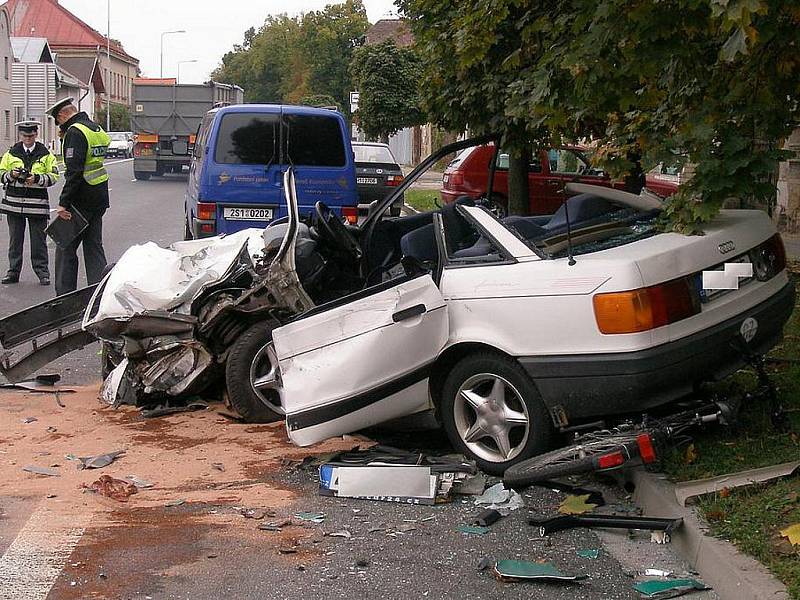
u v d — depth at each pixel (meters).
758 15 5.16
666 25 5.62
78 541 5.13
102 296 7.76
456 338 6.15
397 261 8.00
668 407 6.11
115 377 7.75
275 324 7.42
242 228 13.32
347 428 6.17
